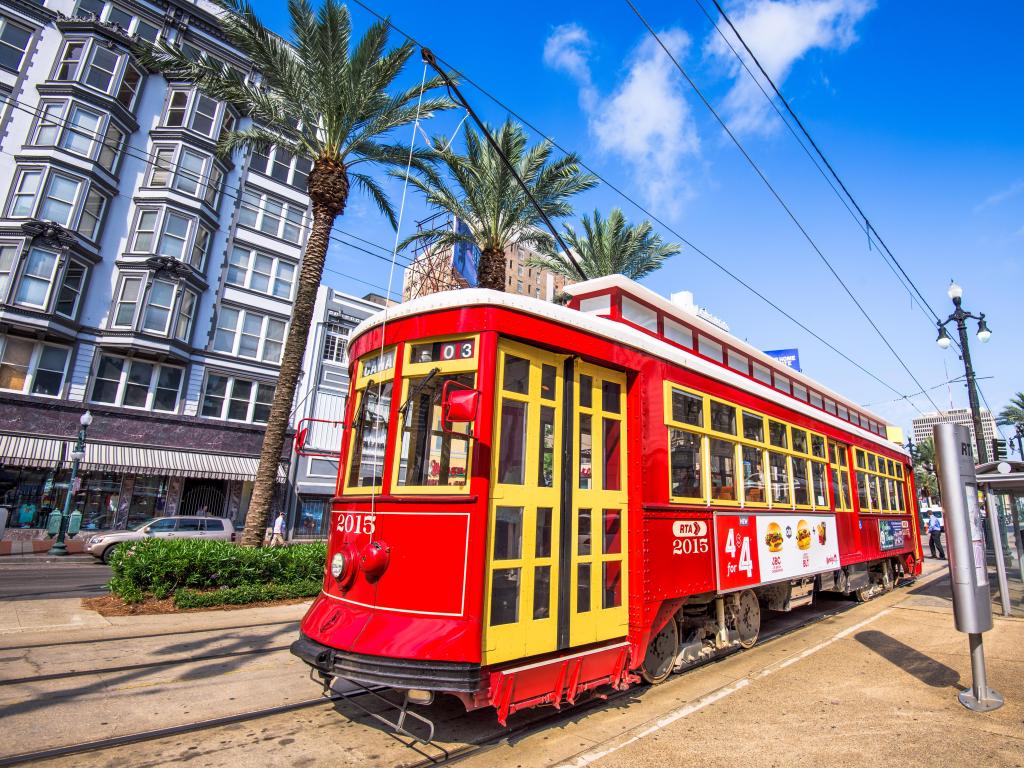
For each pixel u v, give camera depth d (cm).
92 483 2073
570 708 513
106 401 2120
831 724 478
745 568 691
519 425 469
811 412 945
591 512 512
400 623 418
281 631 793
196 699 520
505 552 437
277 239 2614
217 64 1331
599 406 541
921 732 461
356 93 1285
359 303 2830
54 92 2125
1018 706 520
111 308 2158
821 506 927
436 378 474
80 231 2098
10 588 1152
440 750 422
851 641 780
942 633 823
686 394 640
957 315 1809
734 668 653
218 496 2330
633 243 2091
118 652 660
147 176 2309
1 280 1936
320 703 519
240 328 2470
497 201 1636
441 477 453
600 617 499
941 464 588
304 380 2589
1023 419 3634
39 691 524
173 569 948
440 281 1677
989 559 1889
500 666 418
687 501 611
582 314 533
